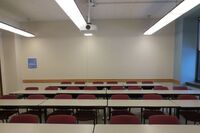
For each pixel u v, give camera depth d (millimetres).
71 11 3090
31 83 6938
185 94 4246
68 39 6781
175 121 2463
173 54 6645
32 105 3355
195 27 5832
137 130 2059
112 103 3420
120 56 6734
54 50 6836
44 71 6914
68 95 4004
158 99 3768
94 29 4574
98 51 6766
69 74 6887
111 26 6656
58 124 2283
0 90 6676
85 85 5727
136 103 3402
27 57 6906
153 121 2477
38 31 6785
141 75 6750
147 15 6039
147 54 6680
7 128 2156
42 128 2148
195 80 5930
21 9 5035
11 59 6641
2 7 4820
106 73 6812
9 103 3508
